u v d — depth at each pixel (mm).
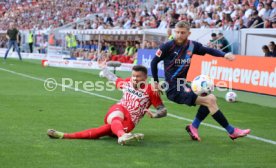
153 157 6246
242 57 15602
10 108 10289
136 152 6500
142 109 7293
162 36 24328
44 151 6340
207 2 26141
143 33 24625
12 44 29297
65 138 7195
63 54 32844
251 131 8641
